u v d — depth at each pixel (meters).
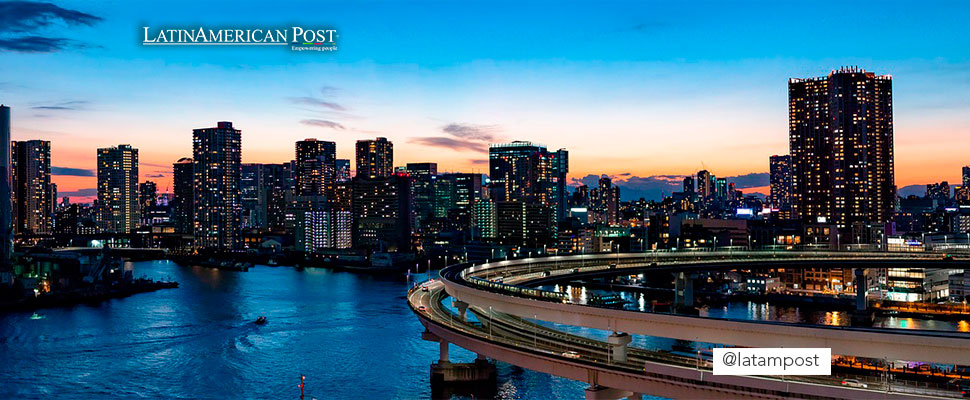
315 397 162.75
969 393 89.88
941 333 92.44
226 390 170.50
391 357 198.62
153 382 177.88
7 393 168.50
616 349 115.94
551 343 133.25
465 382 164.00
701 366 107.25
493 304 145.88
